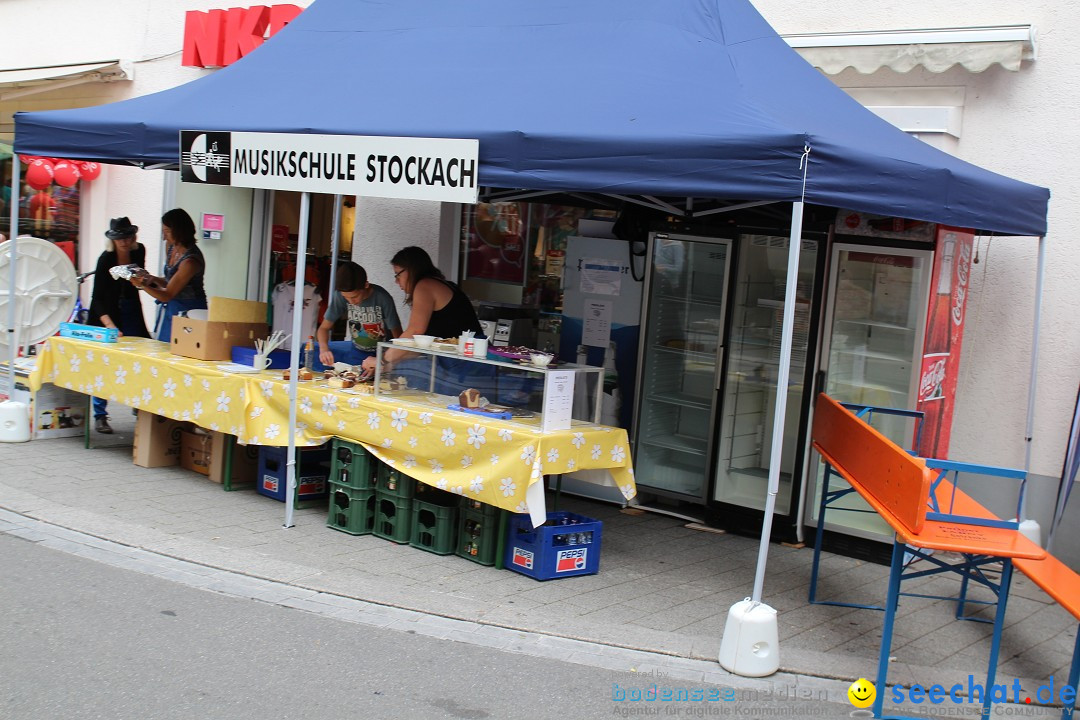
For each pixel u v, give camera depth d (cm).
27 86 1235
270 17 1021
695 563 647
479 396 611
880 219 651
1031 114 667
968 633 559
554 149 516
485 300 900
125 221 875
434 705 419
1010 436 678
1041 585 414
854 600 596
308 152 609
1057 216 660
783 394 471
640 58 590
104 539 604
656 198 702
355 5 764
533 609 538
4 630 462
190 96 728
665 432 774
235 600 523
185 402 714
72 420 864
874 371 678
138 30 1193
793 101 568
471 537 613
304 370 697
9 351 840
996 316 682
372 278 986
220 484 746
